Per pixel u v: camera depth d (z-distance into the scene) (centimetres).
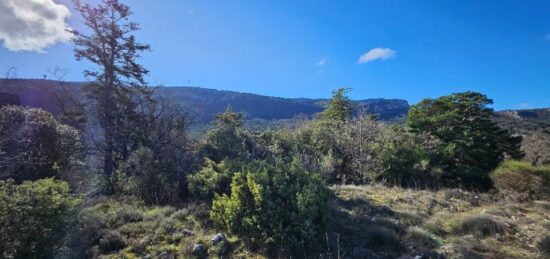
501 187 1188
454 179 1361
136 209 841
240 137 1368
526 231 732
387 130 1759
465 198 1041
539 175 1132
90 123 1998
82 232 640
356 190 1070
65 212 562
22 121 1345
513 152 1942
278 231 618
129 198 961
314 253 616
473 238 691
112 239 641
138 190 972
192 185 912
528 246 662
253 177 693
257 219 637
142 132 1664
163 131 1459
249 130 1745
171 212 811
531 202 1030
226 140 1245
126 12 2142
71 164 1465
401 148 1407
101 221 716
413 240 672
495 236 707
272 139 1631
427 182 1290
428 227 741
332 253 615
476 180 1307
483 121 1848
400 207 891
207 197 888
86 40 2067
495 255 621
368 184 1280
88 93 2080
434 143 1647
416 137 1698
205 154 1149
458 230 738
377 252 626
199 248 611
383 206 859
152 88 2112
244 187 695
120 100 1991
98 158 1886
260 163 828
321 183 741
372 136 1584
